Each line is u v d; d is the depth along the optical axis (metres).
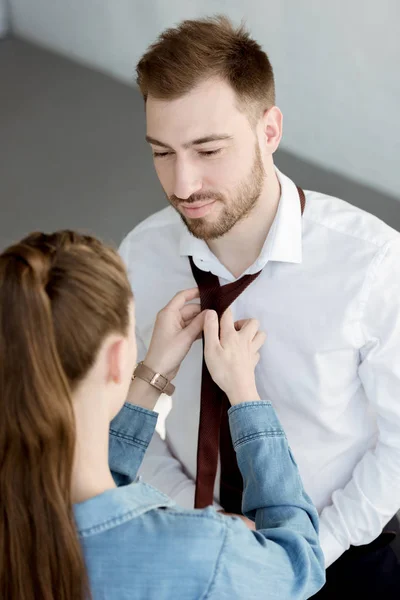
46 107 4.14
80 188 3.50
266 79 1.17
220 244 1.28
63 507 0.76
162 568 0.79
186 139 1.12
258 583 0.83
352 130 3.23
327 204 1.29
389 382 1.25
